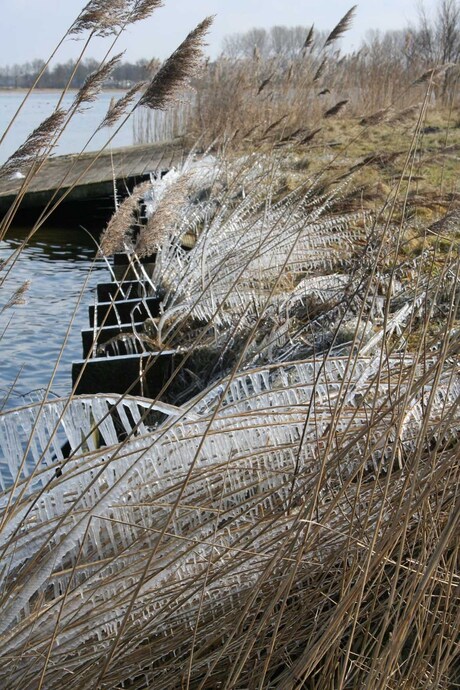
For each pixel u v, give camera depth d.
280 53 16.22
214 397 4.69
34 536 3.12
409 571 3.03
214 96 17.08
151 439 3.49
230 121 15.70
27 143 3.45
